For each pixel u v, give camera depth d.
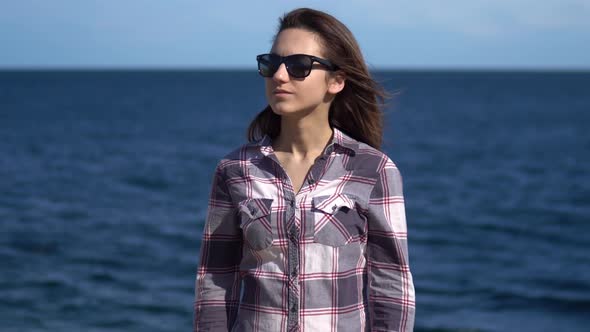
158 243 14.09
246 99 88.44
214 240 2.04
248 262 1.97
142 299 10.14
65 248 13.15
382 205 1.95
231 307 2.05
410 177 25.22
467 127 47.09
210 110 65.19
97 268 11.81
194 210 18.28
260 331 1.89
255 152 2.03
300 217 1.88
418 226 17.03
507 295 11.22
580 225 17.23
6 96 89.06
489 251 14.48
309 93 1.97
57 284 10.61
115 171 25.30
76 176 23.73
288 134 2.05
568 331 9.50
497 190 22.44
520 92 114.00
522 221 17.72
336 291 1.87
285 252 1.89
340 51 2.00
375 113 2.14
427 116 57.91
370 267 1.99
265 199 1.93
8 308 9.28
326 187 1.93
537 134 42.31
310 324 1.85
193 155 31.19
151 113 60.16
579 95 103.38
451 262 13.48
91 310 9.47
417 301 10.84
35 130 41.09
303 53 1.96
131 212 17.53
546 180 24.61
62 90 113.06
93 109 64.25
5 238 13.73
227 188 2.02
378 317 1.95
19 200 18.58
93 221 16.11
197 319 2.05
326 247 1.87
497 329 9.52
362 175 1.96
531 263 13.45
